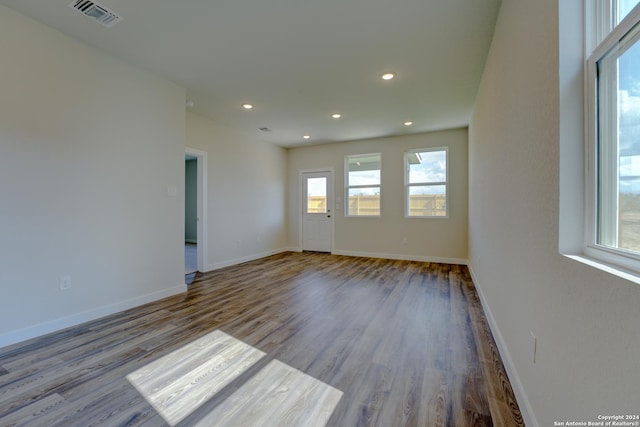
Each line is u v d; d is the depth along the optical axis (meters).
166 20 2.31
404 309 3.00
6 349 2.14
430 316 2.80
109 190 2.84
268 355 2.07
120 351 2.12
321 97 3.82
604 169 0.92
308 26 2.38
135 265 3.07
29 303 2.31
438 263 5.46
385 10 2.18
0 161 2.17
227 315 2.84
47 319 2.41
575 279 0.92
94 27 2.42
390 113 4.43
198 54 2.82
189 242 8.90
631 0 0.83
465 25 2.35
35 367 1.91
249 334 2.41
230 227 5.26
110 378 1.79
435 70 3.09
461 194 5.37
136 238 3.07
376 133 5.63
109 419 1.45
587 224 1.00
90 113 2.69
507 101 1.91
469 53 2.76
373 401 1.58
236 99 3.89
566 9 1.04
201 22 2.34
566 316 0.99
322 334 2.42
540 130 1.25
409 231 5.78
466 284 3.94
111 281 2.86
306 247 6.86
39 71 2.36
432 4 2.12
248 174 5.71
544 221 1.20
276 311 2.95
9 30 2.21
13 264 2.23
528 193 1.43
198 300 3.29
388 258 5.95
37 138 2.36
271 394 1.65
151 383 1.74
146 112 3.15
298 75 3.22
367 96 3.77
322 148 6.62
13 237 2.23
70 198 2.56
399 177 5.84
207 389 1.69
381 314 2.86
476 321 2.68
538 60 1.28
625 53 0.81
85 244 2.66
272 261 5.66
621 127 0.83
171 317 2.78
